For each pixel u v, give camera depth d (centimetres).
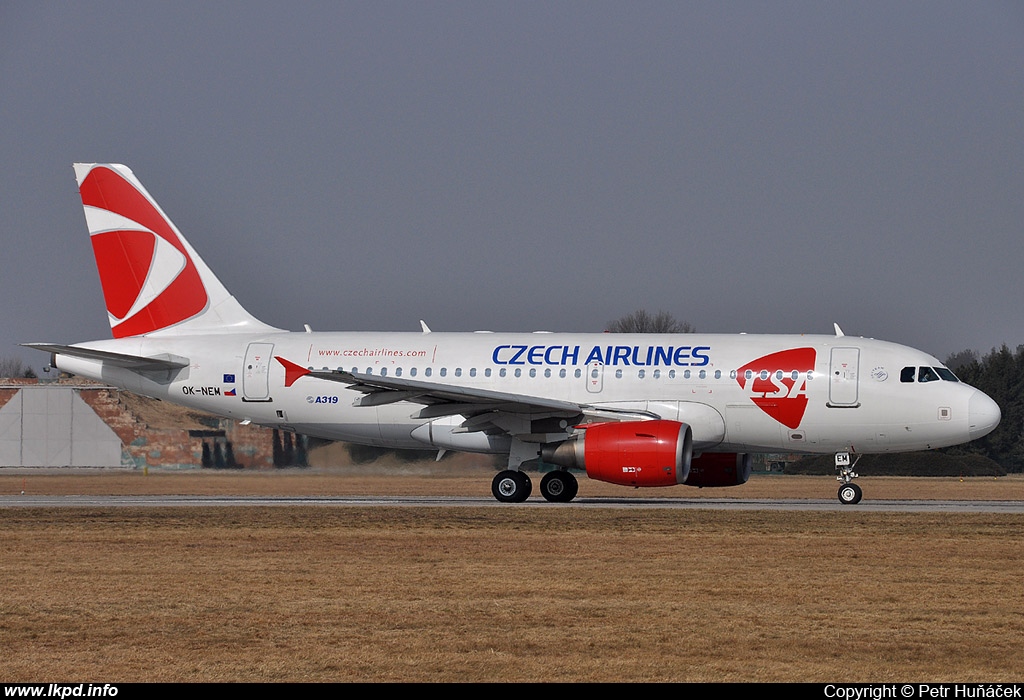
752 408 11238
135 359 12169
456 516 9700
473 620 5278
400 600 5750
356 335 12356
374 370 11994
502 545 7775
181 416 19700
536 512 10094
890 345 11394
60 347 12106
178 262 12712
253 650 4716
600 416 11294
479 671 4403
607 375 11500
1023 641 4916
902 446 11244
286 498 12938
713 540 8050
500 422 11356
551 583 6238
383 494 14012
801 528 8788
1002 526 8975
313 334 12456
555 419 11425
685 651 4719
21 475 18300
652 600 5759
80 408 19862
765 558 7169
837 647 4800
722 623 5225
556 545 7775
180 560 7081
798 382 11156
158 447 19600
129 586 6147
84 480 16912
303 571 6644
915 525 9019
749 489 16375
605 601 5731
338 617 5341
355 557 7200
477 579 6362
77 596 5859
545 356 11712
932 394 10975
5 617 5347
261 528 8788
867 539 8131
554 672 4394
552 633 5019
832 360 11188
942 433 11025
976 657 4659
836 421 11144
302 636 4956
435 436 11944
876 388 11050
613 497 13762
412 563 6950
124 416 19812
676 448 10631
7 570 6694
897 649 4775
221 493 14338
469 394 10831
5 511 10306
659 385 11406
